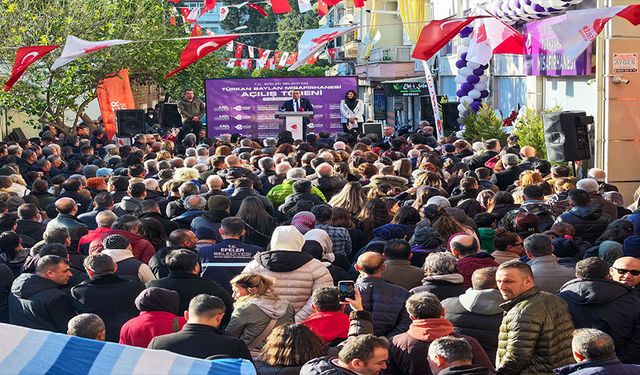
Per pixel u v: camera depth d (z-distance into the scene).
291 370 6.89
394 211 13.25
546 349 7.55
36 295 9.30
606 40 22.92
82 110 35.16
